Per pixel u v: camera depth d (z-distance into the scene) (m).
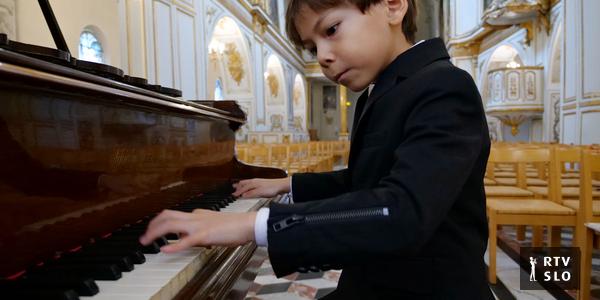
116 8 4.15
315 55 1.00
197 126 1.71
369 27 0.90
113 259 0.76
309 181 1.37
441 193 0.71
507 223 2.78
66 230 0.87
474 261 0.94
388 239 0.69
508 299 2.55
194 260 0.84
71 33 3.38
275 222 0.71
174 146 1.48
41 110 0.82
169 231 0.74
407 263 0.93
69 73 0.82
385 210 0.70
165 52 7.14
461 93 0.81
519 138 12.38
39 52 0.99
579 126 7.54
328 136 25.44
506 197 3.42
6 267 0.71
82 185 0.94
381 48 0.93
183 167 1.54
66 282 0.64
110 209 1.05
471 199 0.95
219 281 0.92
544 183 4.15
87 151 0.97
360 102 1.20
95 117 1.01
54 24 1.46
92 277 0.71
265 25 13.54
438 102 0.80
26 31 2.91
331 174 1.38
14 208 0.74
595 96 7.16
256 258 1.34
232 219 0.74
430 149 0.75
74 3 3.42
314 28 0.91
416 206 0.69
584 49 7.36
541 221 2.72
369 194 0.73
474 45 15.09
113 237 0.95
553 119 10.09
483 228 0.99
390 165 0.88
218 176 1.94
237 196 1.53
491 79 11.11
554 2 9.77
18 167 0.75
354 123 1.19
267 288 2.93
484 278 0.97
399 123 0.87
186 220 0.75
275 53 15.34
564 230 4.48
